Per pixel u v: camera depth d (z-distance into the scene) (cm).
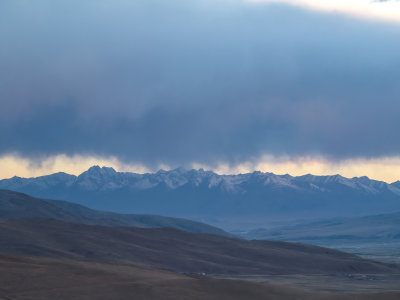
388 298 10219
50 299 9031
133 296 9425
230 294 9931
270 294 10162
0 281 9638
